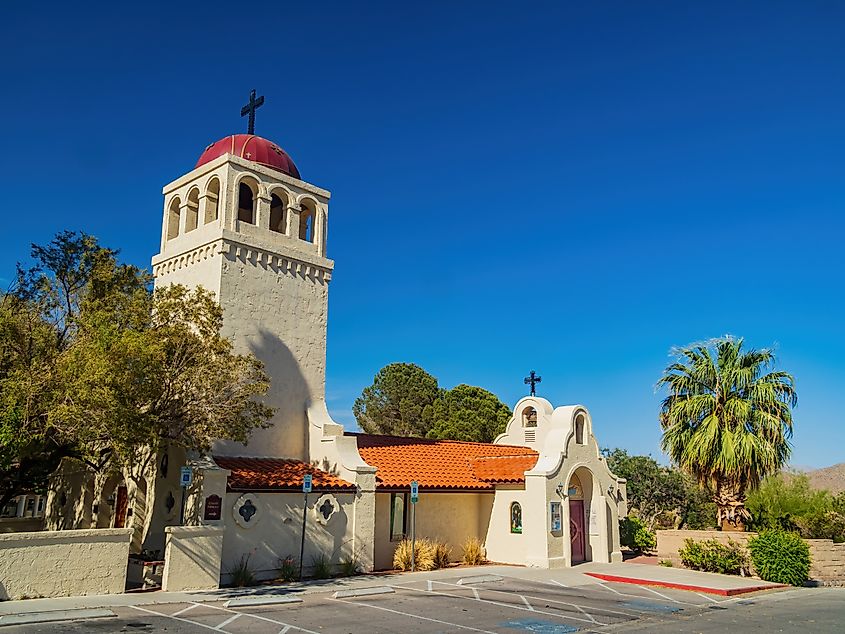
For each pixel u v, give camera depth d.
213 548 17.84
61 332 18.69
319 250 25.12
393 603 16.67
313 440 23.11
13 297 18.88
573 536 26.45
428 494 24.88
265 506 19.62
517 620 15.28
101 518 22.64
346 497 21.53
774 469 24.58
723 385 25.11
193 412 17.41
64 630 12.58
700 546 24.47
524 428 32.16
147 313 17.58
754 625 15.44
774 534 23.09
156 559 19.08
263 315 22.88
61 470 25.53
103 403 15.26
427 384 53.16
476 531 26.33
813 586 23.02
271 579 19.45
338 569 20.94
